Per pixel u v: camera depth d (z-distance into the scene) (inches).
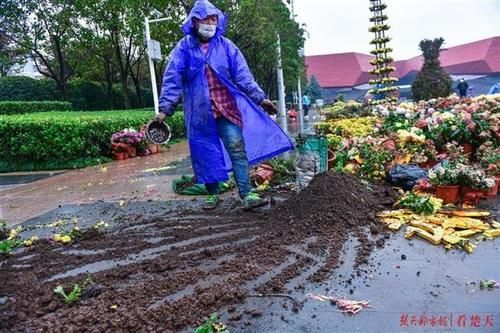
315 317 103.1
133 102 1198.9
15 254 158.9
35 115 561.9
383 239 149.9
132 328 101.0
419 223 158.6
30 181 377.1
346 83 2657.5
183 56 192.2
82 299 116.7
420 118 342.6
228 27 719.7
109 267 140.9
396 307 105.9
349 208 172.1
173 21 738.2
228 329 99.3
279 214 179.2
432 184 193.2
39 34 901.2
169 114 193.6
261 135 206.5
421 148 255.9
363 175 236.2
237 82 196.9
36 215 224.8
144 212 211.9
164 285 122.1
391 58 756.6
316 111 1438.2
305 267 130.0
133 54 1097.4
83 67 1103.0
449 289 113.6
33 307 113.4
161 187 278.2
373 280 120.3
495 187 200.4
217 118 195.2
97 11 872.3
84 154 462.6
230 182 245.3
